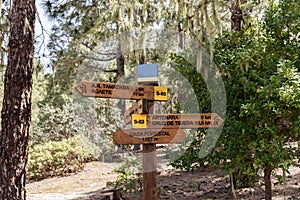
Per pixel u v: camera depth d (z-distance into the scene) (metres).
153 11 5.77
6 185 3.81
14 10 3.94
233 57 3.71
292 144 3.79
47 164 8.16
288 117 3.35
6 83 3.92
